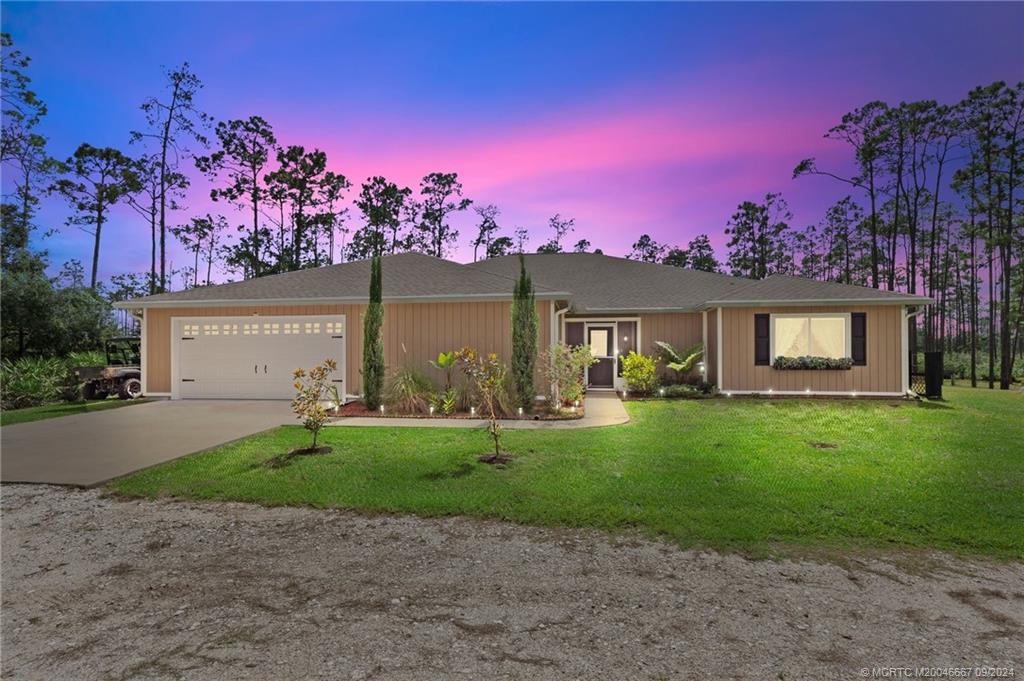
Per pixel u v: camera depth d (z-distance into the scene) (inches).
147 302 493.4
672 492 186.4
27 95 935.7
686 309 591.8
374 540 151.1
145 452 263.4
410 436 302.7
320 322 480.1
